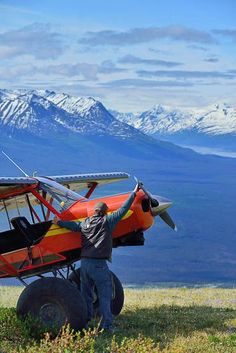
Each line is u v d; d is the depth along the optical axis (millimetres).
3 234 29203
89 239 26562
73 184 33438
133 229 27406
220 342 25234
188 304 40031
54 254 27453
